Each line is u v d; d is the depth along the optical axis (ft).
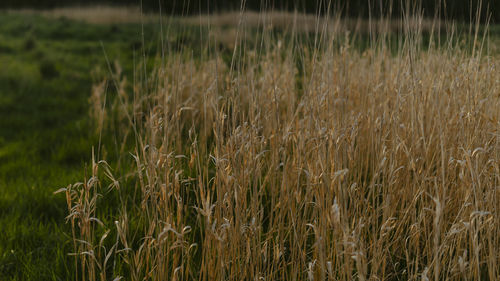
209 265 6.73
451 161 7.35
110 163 12.44
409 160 7.86
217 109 6.67
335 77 10.38
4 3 74.43
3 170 14.08
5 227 9.84
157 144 10.12
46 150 16.14
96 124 17.08
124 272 7.92
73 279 7.98
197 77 14.32
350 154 7.52
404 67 9.14
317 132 7.54
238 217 6.62
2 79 30.37
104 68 26.63
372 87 10.40
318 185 6.93
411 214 8.04
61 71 32.58
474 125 7.91
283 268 6.92
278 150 7.91
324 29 8.09
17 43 45.01
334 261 7.27
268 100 10.64
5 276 8.16
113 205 10.15
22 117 21.89
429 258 7.29
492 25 9.15
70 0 70.85
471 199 7.18
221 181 7.05
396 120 8.21
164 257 6.70
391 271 7.92
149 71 14.66
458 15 8.68
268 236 7.64
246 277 7.03
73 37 47.24
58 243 8.76
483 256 7.72
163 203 7.02
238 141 6.97
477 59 8.28
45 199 11.23
